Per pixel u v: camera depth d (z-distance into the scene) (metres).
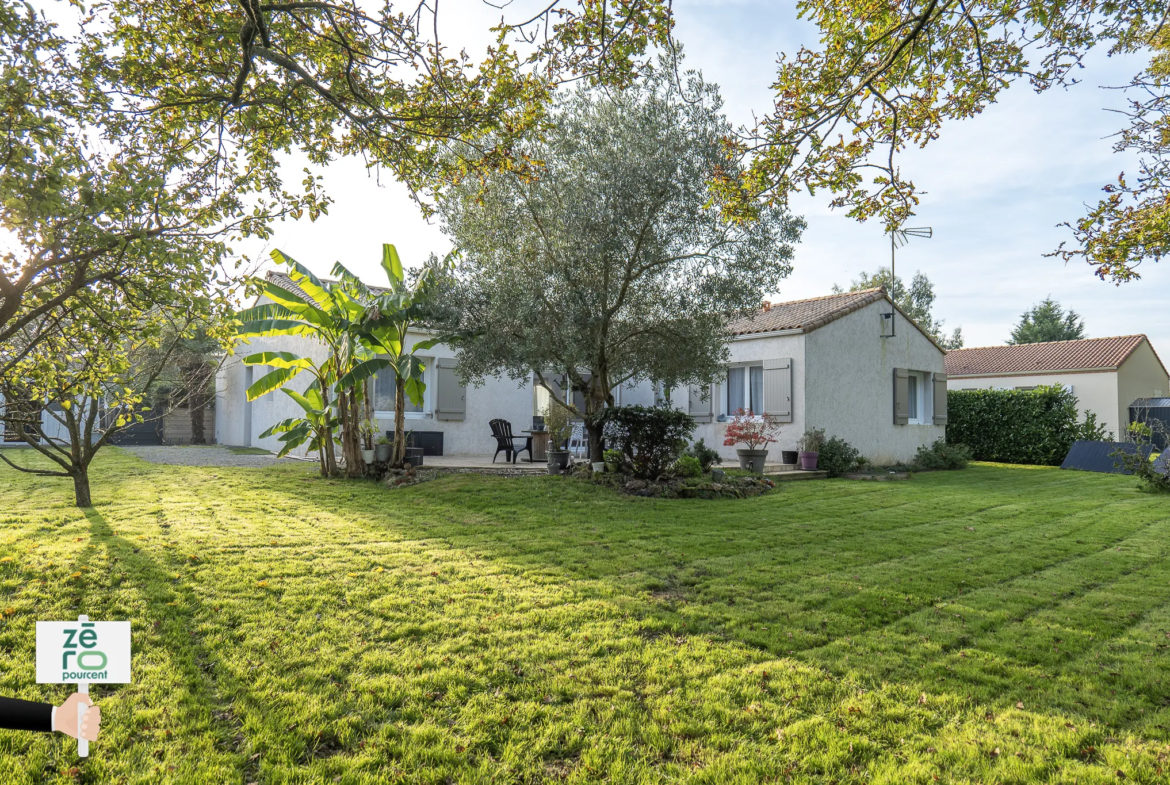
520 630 4.39
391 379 15.53
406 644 4.11
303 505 9.19
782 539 7.45
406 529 7.61
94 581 5.03
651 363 11.52
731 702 3.44
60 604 4.50
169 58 5.42
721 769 2.82
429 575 5.63
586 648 4.10
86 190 3.42
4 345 5.24
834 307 16.88
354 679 3.59
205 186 5.11
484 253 11.08
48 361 5.47
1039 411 19.83
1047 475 15.98
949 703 3.46
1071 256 5.79
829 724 3.22
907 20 5.07
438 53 5.28
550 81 5.52
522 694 3.48
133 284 4.04
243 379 20.88
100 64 4.70
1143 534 8.17
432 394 15.94
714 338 11.40
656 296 11.10
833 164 6.05
